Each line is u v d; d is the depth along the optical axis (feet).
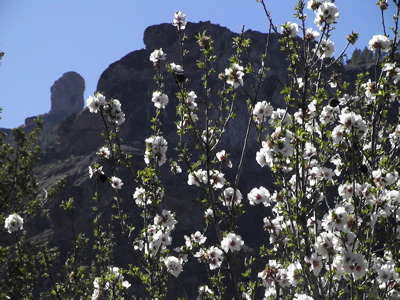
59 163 325.83
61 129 351.46
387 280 24.34
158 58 32.71
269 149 24.09
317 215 27.61
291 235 24.39
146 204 29.19
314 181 28.53
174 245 224.33
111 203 229.66
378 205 24.06
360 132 24.44
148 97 330.13
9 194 79.82
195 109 28.50
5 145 82.12
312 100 28.17
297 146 24.14
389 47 28.86
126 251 203.31
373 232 25.20
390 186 25.86
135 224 216.54
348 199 25.79
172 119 288.10
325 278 26.23
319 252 23.06
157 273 28.91
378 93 26.96
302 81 29.35
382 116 28.40
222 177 28.14
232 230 25.30
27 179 81.82
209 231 229.66
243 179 263.49
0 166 81.41
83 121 345.10
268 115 27.48
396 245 25.32
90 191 241.14
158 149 29.55
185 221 231.91
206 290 28.25
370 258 24.12
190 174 27.20
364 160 27.68
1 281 64.23
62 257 208.74
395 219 25.95
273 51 309.22
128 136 302.04
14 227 42.37
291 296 25.20
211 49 27.37
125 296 29.63
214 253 28.73
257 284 26.16
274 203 31.48
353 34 29.04
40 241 234.38
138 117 312.50
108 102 31.22
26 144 83.76
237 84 28.12
